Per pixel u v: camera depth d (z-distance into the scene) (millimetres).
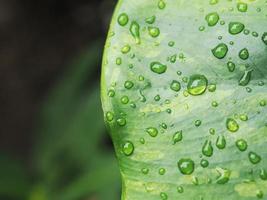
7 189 521
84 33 728
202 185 217
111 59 224
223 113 219
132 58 224
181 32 224
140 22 225
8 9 719
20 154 708
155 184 219
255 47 222
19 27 725
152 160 220
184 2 226
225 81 221
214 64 222
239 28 223
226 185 216
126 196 221
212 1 226
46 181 525
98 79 591
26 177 537
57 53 726
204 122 220
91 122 527
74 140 528
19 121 717
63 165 526
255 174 216
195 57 223
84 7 729
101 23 722
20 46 723
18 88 721
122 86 223
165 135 220
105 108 223
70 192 479
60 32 731
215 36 223
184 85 222
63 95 571
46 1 726
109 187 466
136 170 221
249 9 224
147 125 222
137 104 222
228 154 217
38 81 723
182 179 218
